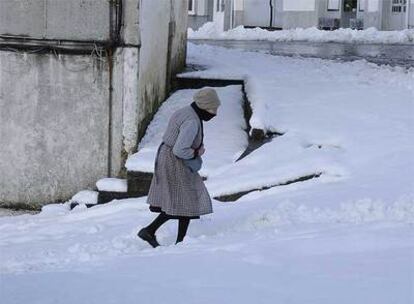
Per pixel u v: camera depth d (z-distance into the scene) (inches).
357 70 788.6
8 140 579.5
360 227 329.4
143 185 533.0
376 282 234.2
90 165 573.3
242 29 1592.0
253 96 623.5
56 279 268.4
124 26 558.3
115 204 499.5
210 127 594.6
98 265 301.3
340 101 617.3
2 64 573.3
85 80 566.6
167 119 622.8
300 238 313.0
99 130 569.6
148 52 598.2
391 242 291.6
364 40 1438.2
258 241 316.8
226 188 476.4
